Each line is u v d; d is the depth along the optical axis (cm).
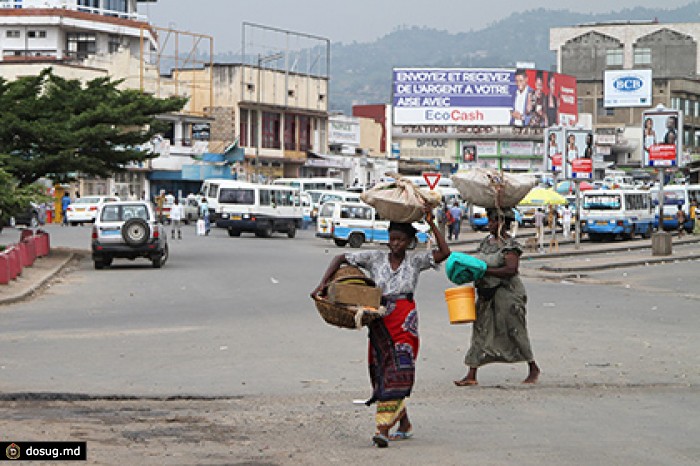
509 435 1227
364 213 6475
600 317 2700
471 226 8600
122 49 10338
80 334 2286
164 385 1606
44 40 10638
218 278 3888
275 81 12138
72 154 4750
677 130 5681
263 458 1097
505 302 1595
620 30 19400
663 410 1405
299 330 2352
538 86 16212
